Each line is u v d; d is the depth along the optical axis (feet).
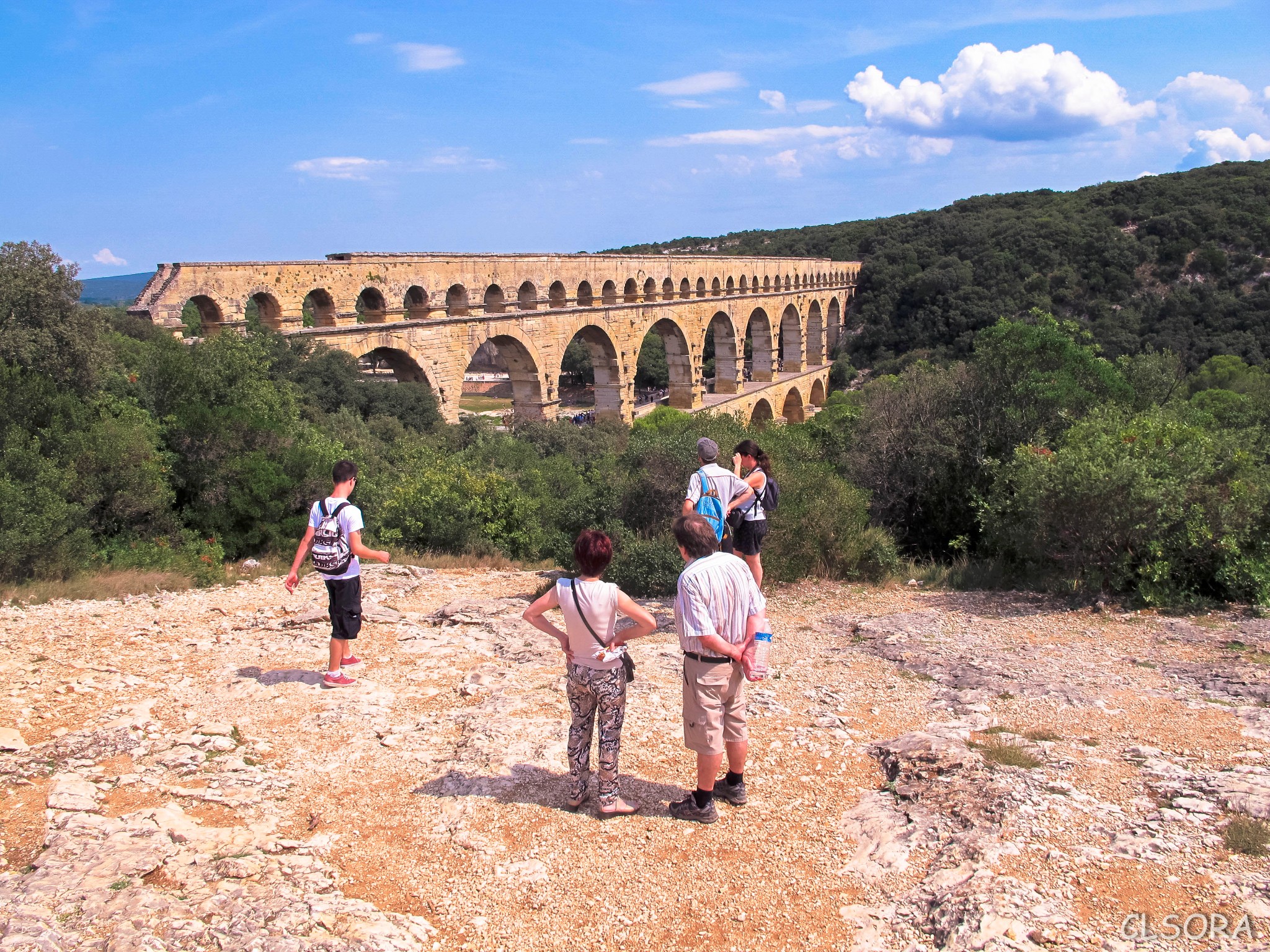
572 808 21.72
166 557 62.13
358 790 23.11
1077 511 44.34
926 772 23.02
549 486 100.73
